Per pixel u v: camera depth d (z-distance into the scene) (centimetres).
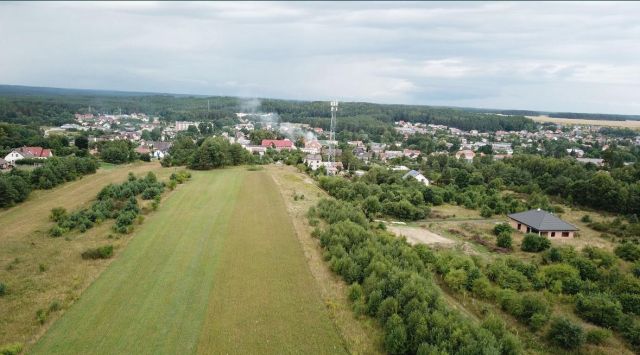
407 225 8156
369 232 5581
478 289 4569
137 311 3728
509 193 12156
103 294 4028
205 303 3903
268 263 4859
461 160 17062
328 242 5300
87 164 11312
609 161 16450
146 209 6931
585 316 4197
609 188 10319
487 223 8462
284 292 4153
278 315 3722
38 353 3103
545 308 4069
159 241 5531
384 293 3894
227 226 6231
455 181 12494
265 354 3166
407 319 3416
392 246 5206
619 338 3878
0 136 16625
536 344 3728
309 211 6881
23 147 15362
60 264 4728
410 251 5147
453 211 9456
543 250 6569
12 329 3403
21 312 3666
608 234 8069
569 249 6147
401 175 12888
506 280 4903
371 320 3659
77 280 4294
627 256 6219
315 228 6028
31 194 8719
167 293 4075
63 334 3350
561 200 11300
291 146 19488
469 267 5009
